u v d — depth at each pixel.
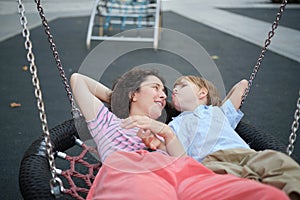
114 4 8.16
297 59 6.47
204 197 1.74
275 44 7.52
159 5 7.60
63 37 8.10
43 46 7.29
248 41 7.82
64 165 3.11
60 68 2.59
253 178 1.83
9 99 4.61
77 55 6.70
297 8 12.51
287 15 11.07
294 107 4.41
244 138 2.67
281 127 3.88
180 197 1.83
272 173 1.78
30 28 8.83
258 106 4.44
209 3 13.89
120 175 1.86
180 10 12.17
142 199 1.68
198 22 10.03
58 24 9.55
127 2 8.05
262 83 5.27
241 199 1.64
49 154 1.88
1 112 4.21
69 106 4.40
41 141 2.44
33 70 1.86
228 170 2.00
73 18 10.46
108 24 8.12
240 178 1.77
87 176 2.31
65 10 11.71
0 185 2.82
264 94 4.84
